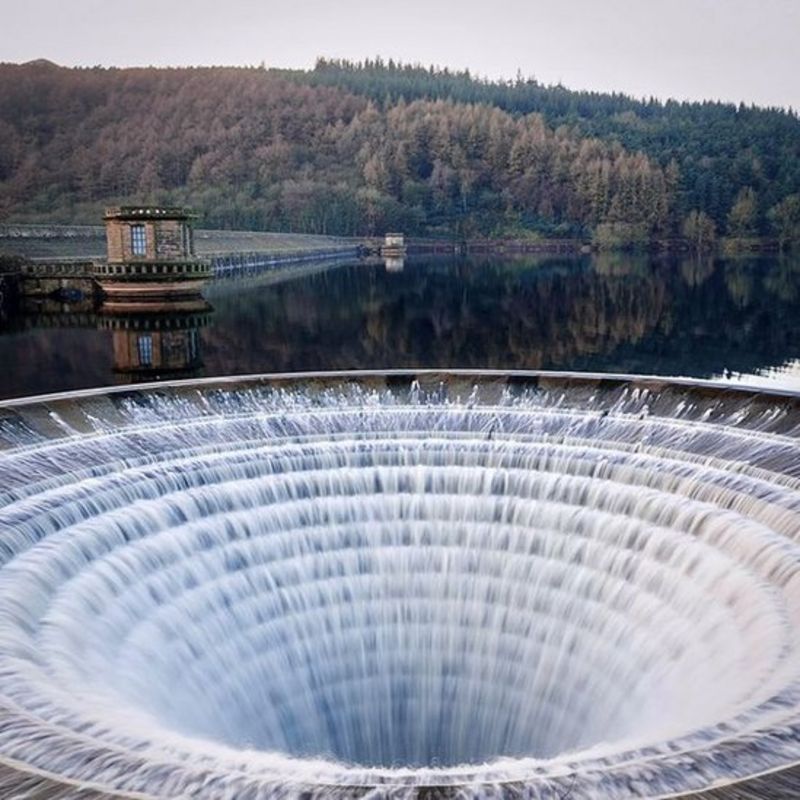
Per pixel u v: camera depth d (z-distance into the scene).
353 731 19.95
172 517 19.33
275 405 25.22
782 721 10.28
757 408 21.47
